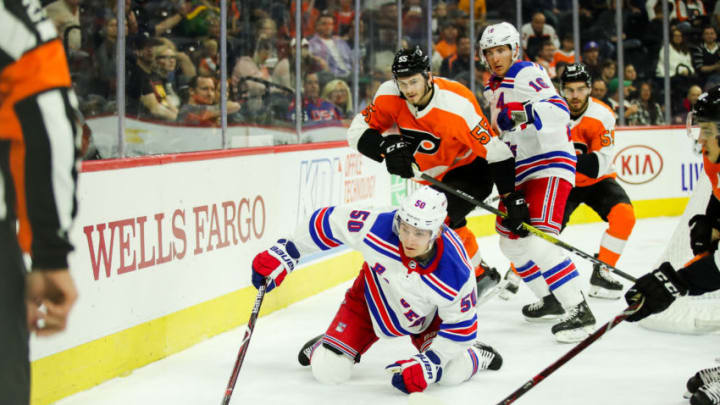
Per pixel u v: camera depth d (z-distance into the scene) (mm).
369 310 3004
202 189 3752
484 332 3895
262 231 4289
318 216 2955
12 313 1528
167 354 3500
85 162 3002
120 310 3205
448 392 2926
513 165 3635
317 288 4871
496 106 3914
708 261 2439
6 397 1510
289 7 5191
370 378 3137
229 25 4684
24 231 1521
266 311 4297
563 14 7895
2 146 1522
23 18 1517
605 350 3518
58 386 2881
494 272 4305
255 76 4926
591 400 2830
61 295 1509
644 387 2979
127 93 3971
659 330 3840
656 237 7008
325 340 3051
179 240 3584
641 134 8219
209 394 2953
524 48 7812
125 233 3227
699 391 2617
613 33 8156
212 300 3838
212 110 4500
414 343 3240
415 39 6883
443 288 2742
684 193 8445
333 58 5797
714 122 2344
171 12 4191
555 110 3637
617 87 8227
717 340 3664
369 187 5684
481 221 7344
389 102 3693
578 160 4555
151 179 3379
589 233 7445
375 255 2818
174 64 4230
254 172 4199
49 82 1519
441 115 3615
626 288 4891
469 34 7324
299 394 2922
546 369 2549
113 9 3867
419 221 2553
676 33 8336
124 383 3111
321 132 5734
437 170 3889
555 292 3680
